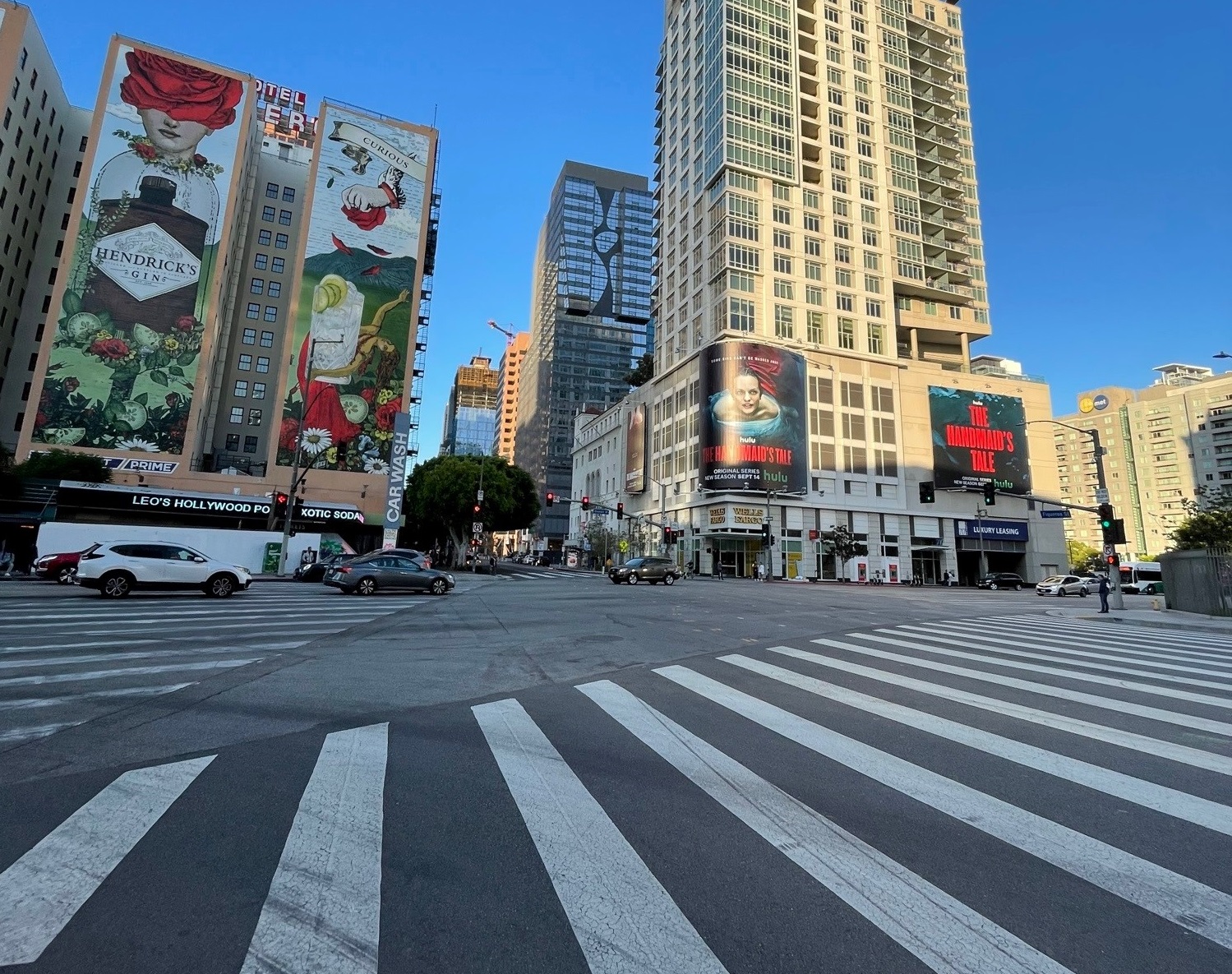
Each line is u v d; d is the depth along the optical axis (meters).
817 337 57.62
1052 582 41.94
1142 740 5.59
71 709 6.01
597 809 3.97
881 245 62.56
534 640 11.33
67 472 38.72
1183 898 2.98
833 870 3.24
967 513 60.28
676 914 2.81
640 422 69.56
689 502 57.84
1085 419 118.12
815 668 9.02
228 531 30.05
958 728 5.92
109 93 47.09
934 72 73.12
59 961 2.39
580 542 92.31
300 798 4.04
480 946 2.55
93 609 13.48
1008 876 3.20
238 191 49.94
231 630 11.33
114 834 3.47
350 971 2.38
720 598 23.17
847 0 66.81
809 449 54.91
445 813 3.86
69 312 43.91
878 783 4.49
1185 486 102.00
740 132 57.41
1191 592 21.83
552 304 132.88
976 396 61.91
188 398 46.03
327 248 50.28
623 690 7.42
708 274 58.69
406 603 18.23
